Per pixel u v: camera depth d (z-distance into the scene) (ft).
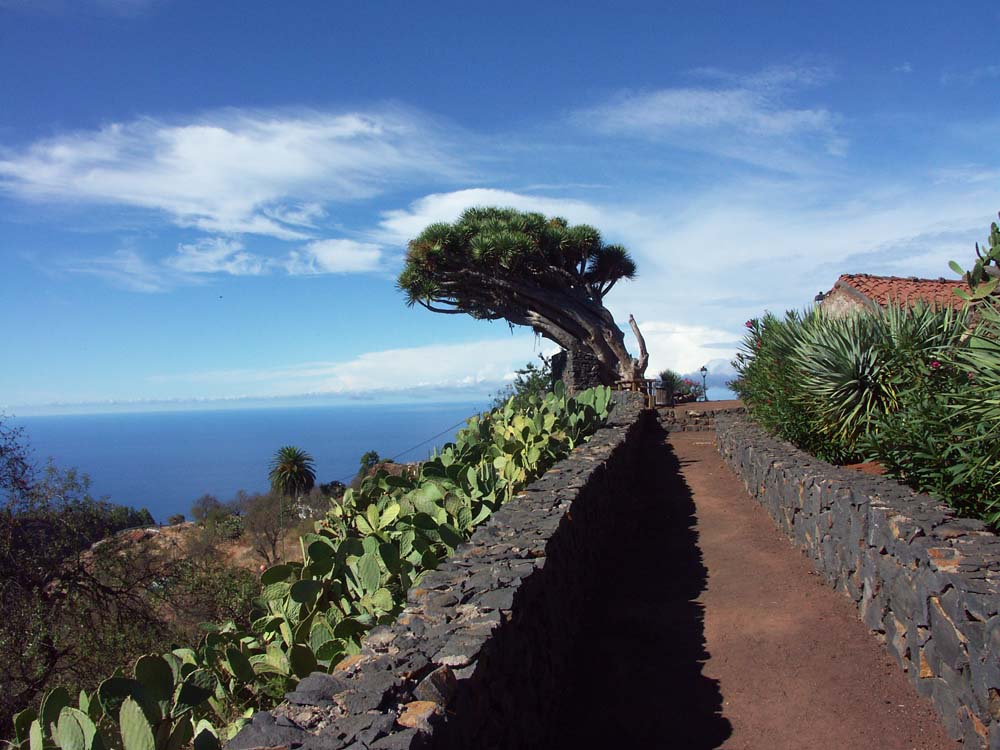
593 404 42.52
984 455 16.78
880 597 16.34
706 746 12.77
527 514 17.16
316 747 6.86
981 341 18.15
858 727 12.93
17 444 52.47
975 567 12.43
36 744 9.34
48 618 49.14
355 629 14.12
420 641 9.67
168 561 61.57
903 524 15.05
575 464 25.02
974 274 20.18
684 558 25.25
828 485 20.98
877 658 15.71
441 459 27.94
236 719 12.67
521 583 11.91
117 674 10.55
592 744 13.07
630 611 20.03
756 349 44.09
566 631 16.43
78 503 54.54
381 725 7.13
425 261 93.50
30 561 49.88
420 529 17.81
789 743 12.66
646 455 51.47
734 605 19.95
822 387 27.48
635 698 14.80
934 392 21.48
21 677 46.73
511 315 96.58
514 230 94.53
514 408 45.75
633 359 91.71
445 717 7.66
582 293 97.04
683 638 17.85
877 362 26.53
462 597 11.34
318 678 8.47
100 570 54.49
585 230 96.12
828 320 30.22
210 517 103.04
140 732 8.30
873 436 21.61
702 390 99.66
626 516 32.35
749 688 14.87
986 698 10.92
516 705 10.98
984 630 10.97
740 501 33.91
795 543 25.14
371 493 25.53
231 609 58.54
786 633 17.57
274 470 161.07
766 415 36.45
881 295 49.47
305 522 106.73
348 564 17.06
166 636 56.34
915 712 13.29
